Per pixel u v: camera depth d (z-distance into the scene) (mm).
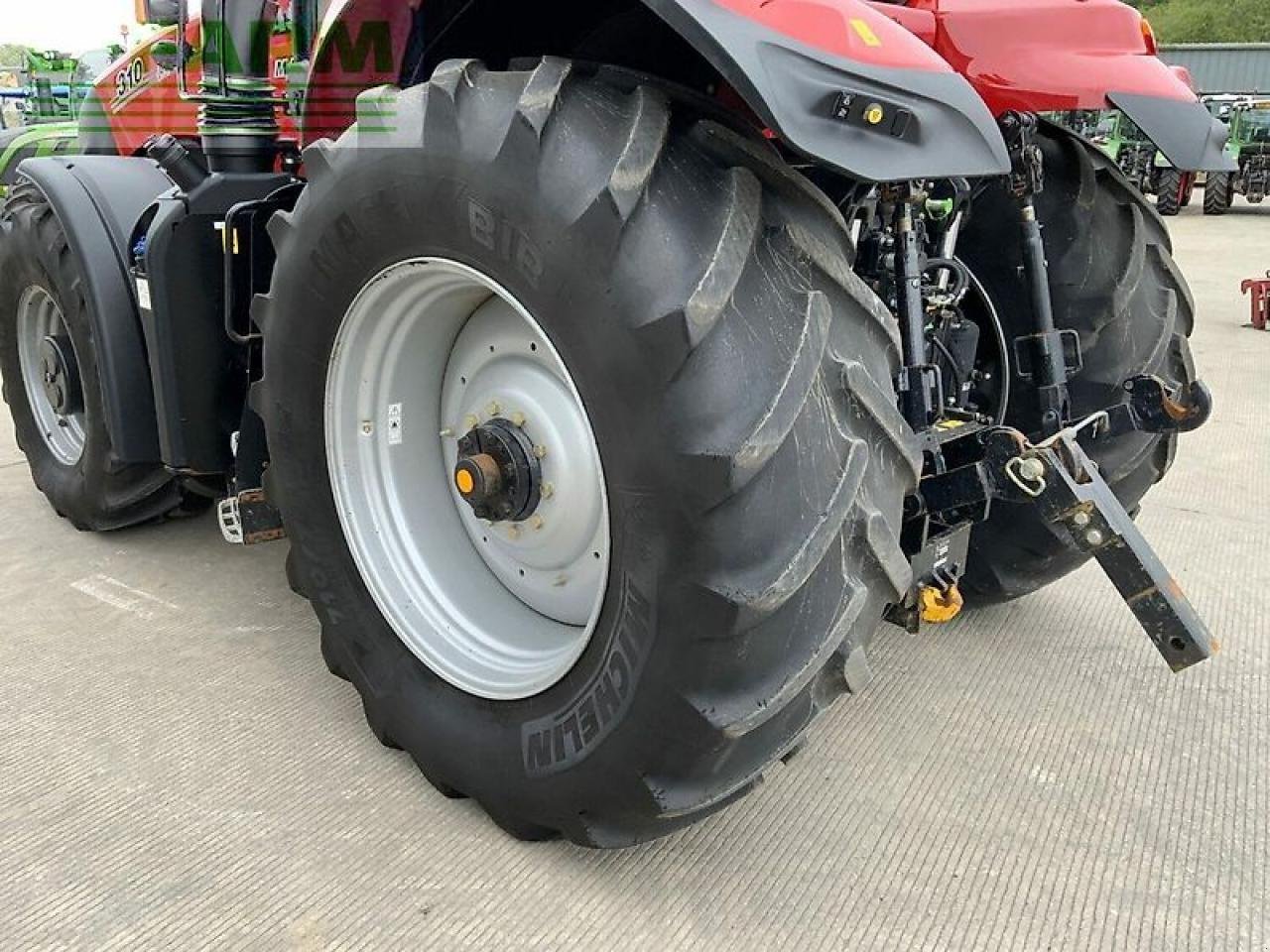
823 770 2135
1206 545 3289
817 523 1445
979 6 2100
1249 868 1863
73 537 3357
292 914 1723
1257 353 6355
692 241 1418
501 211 1528
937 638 2695
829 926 1716
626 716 1584
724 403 1395
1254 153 16016
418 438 2119
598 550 1848
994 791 2070
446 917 1722
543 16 1895
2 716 2303
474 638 2010
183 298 2461
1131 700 2404
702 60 1790
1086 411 2402
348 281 1856
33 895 1757
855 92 1396
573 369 1522
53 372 3086
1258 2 53594
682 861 1862
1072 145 2416
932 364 2098
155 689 2424
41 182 2848
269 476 2260
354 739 2230
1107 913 1753
